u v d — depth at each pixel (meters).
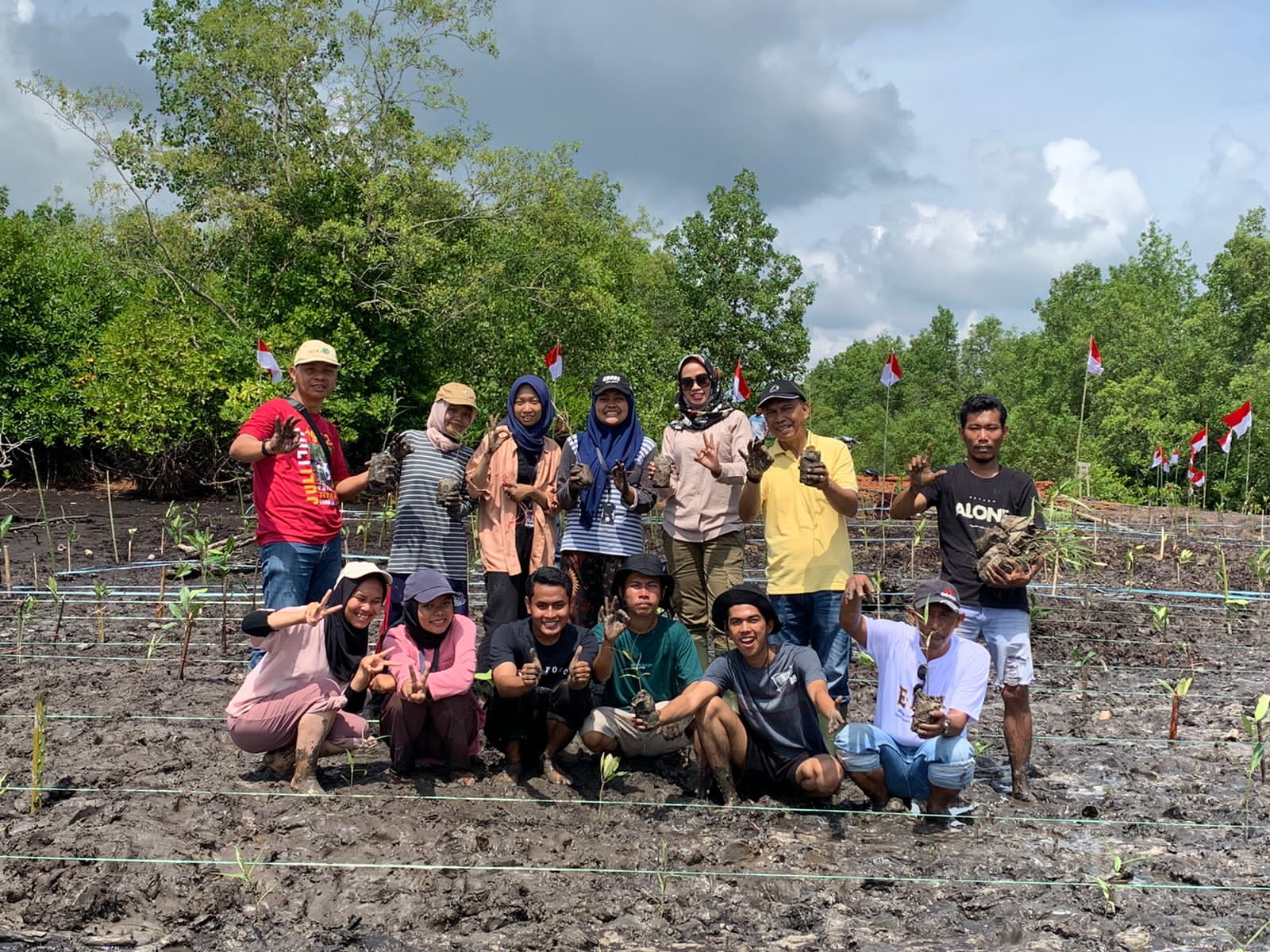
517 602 6.52
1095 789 5.93
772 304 35.81
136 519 17.22
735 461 6.45
